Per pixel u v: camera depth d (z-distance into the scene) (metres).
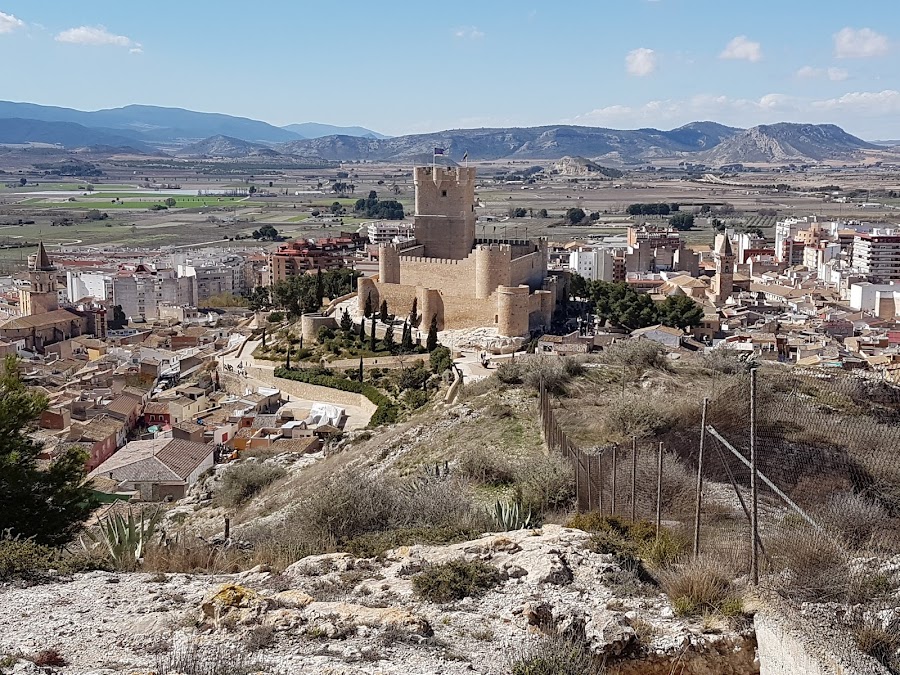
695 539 27.42
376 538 33.06
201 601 24.81
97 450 108.00
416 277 147.00
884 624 20.78
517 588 25.66
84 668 20.30
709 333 149.25
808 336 148.50
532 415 59.09
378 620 22.94
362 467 61.78
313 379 128.12
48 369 157.12
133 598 25.62
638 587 25.81
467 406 68.06
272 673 19.70
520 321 132.62
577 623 23.17
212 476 84.25
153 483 90.62
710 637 22.66
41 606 24.95
